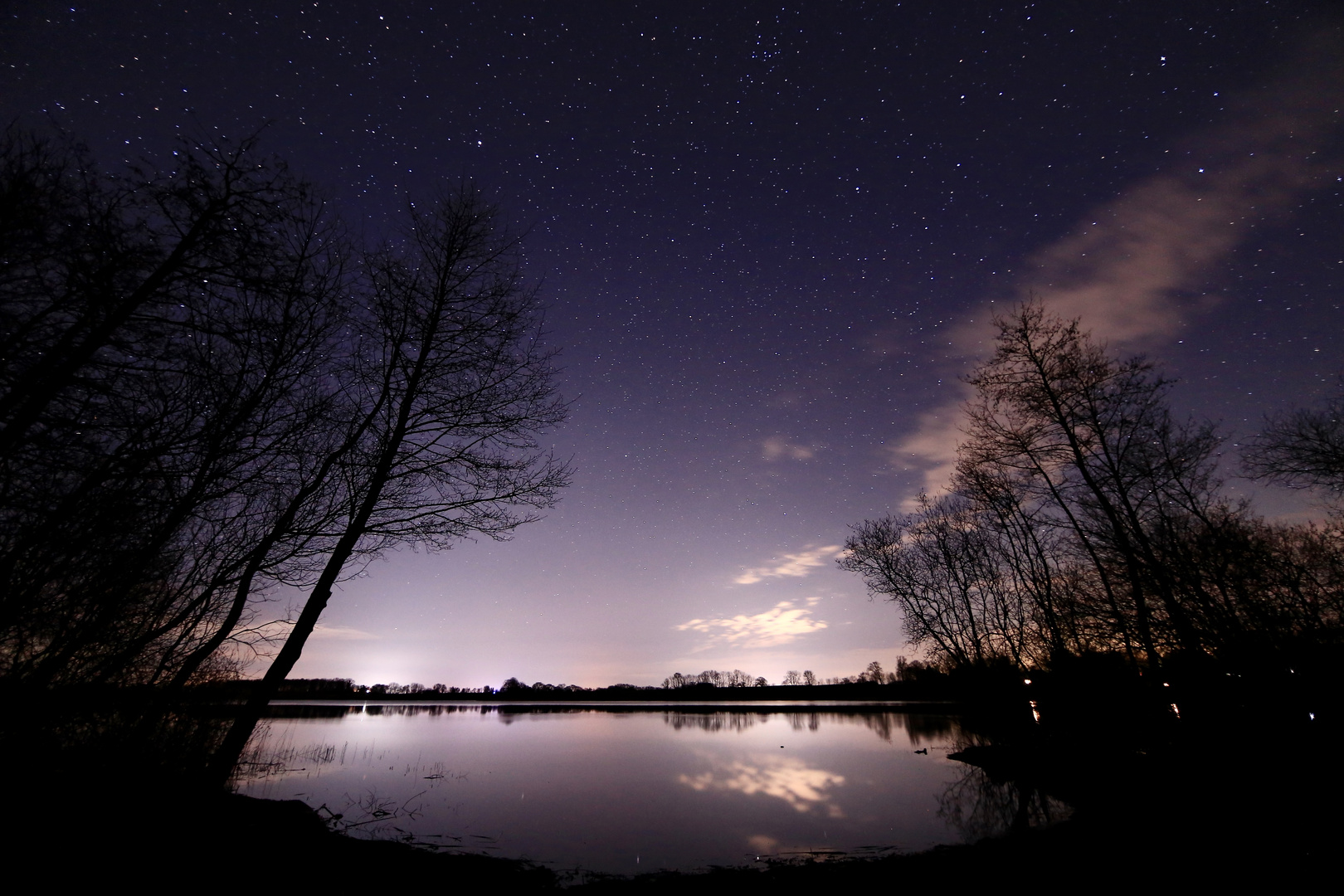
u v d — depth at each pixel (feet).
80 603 22.33
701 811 48.52
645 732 113.80
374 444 37.22
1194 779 42.73
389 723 129.70
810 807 49.83
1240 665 45.83
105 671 25.89
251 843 29.78
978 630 82.89
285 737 89.51
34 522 20.35
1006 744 73.56
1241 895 26.02
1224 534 49.29
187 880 24.39
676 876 33.14
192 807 28.84
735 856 36.96
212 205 24.11
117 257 21.63
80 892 21.15
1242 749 43.65
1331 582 45.88
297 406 29.55
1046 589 68.28
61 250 20.57
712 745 90.99
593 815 46.70
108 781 27.50
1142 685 60.18
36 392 19.58
